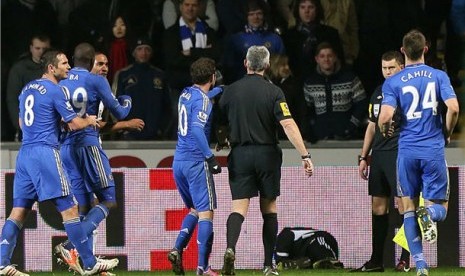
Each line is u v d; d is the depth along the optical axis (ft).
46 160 107.24
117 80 154.51
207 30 158.40
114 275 115.24
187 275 120.67
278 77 150.51
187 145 112.27
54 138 108.27
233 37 155.53
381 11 163.73
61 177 107.96
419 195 106.01
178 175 113.50
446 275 120.26
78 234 109.60
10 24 162.09
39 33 161.17
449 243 132.57
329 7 163.84
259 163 109.91
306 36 159.33
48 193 107.55
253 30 155.84
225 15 160.97
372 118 122.11
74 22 162.81
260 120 109.91
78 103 116.57
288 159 150.92
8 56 161.68
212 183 112.78
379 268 125.49
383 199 123.75
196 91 110.93
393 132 113.70
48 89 107.45
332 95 151.94
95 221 115.65
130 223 133.08
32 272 131.75
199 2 159.12
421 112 102.63
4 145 149.28
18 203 109.91
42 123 107.55
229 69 155.84
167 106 156.04
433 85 102.58
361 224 133.59
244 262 132.87
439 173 103.24
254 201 132.67
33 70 155.84
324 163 150.82
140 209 133.08
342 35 164.04
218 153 146.20
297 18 160.76
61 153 117.50
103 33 162.09
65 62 108.27
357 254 133.28
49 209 132.77
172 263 116.06
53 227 132.77
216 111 114.11
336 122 152.15
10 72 156.15
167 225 133.18
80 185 117.91
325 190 133.69
